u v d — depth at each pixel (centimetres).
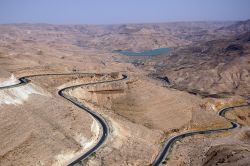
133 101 13025
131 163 8506
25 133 7888
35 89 10425
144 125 12100
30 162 7194
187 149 10950
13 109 8625
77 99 11969
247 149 10038
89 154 8262
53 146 7900
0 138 7412
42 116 8869
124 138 9775
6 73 10594
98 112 11075
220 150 10006
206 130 13175
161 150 10525
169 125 12488
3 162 6912
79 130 8850
